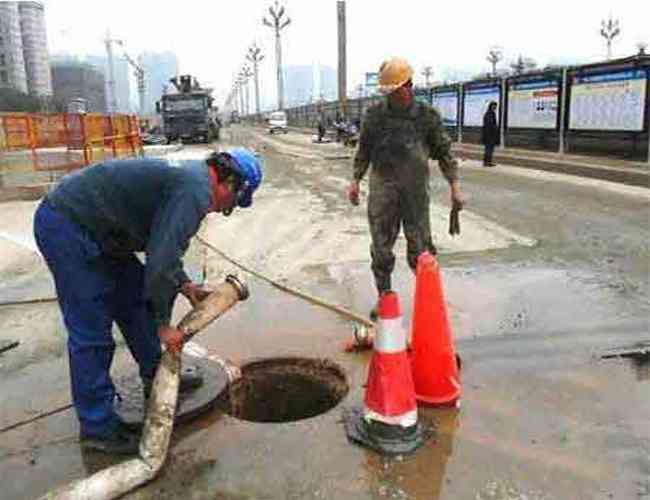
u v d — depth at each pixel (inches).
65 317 129.3
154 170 124.4
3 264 293.3
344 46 1183.6
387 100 185.8
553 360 170.9
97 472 124.9
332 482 121.0
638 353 173.9
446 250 296.4
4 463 131.6
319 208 435.8
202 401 148.3
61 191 125.5
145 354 146.9
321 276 258.4
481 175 607.2
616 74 589.0
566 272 255.0
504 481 119.5
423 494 116.7
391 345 131.1
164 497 118.8
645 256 277.6
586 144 647.1
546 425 138.1
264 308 220.1
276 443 135.0
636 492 115.5
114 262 133.6
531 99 740.0
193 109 1445.6
